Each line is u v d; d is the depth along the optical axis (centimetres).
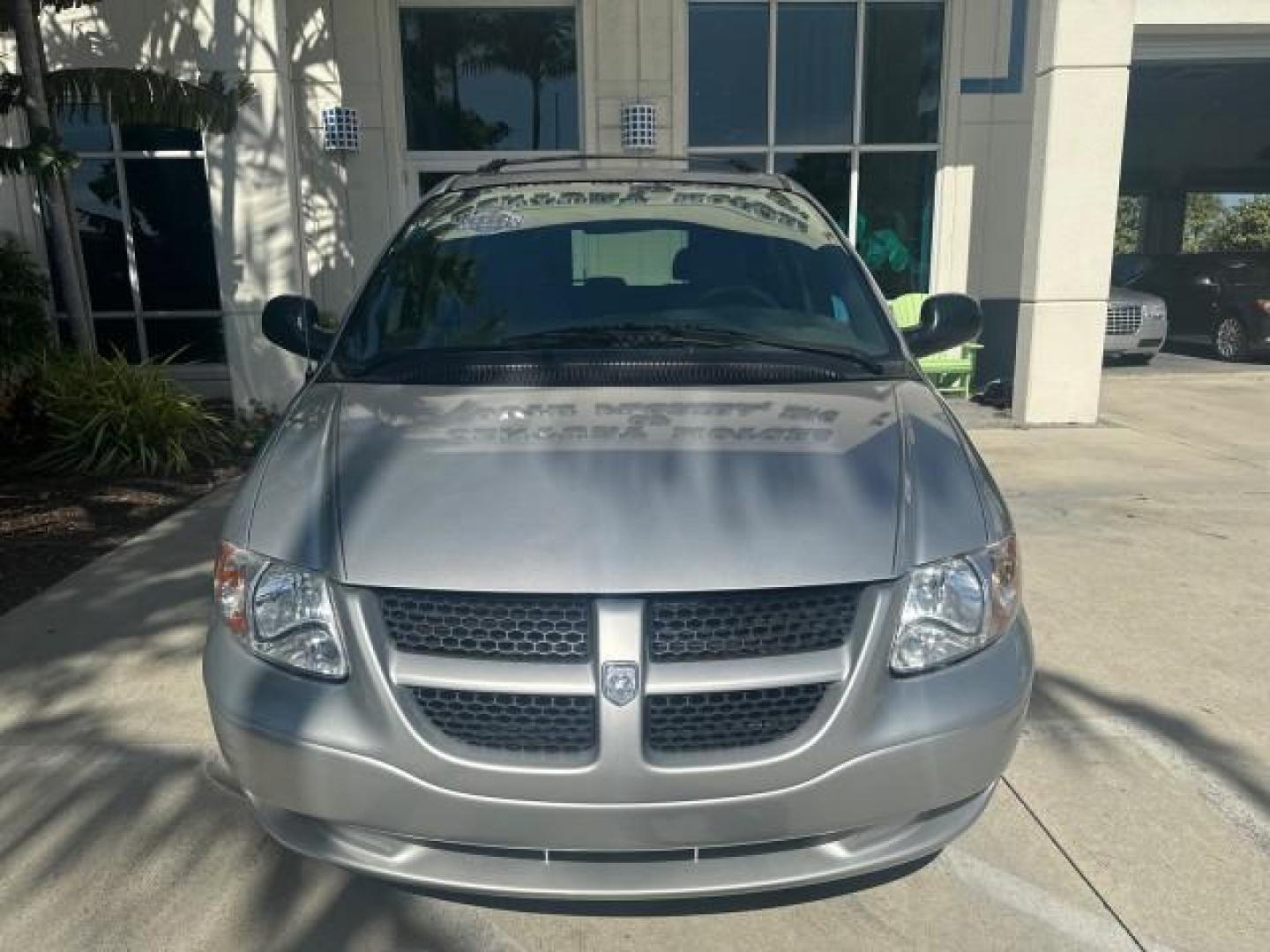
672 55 977
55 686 370
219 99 756
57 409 702
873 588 214
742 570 209
